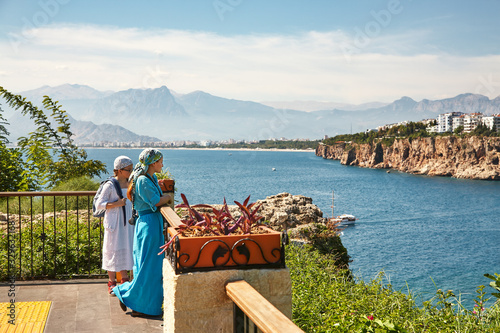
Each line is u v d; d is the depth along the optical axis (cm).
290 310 266
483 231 6184
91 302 512
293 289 526
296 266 668
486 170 16425
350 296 558
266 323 177
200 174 14450
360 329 355
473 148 17038
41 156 1512
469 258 4353
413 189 12369
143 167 446
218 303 255
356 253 4406
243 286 238
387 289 579
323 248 930
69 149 1573
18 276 608
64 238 707
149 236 444
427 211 8200
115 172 541
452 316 481
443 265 3969
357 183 13525
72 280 604
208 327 254
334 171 18675
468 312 501
